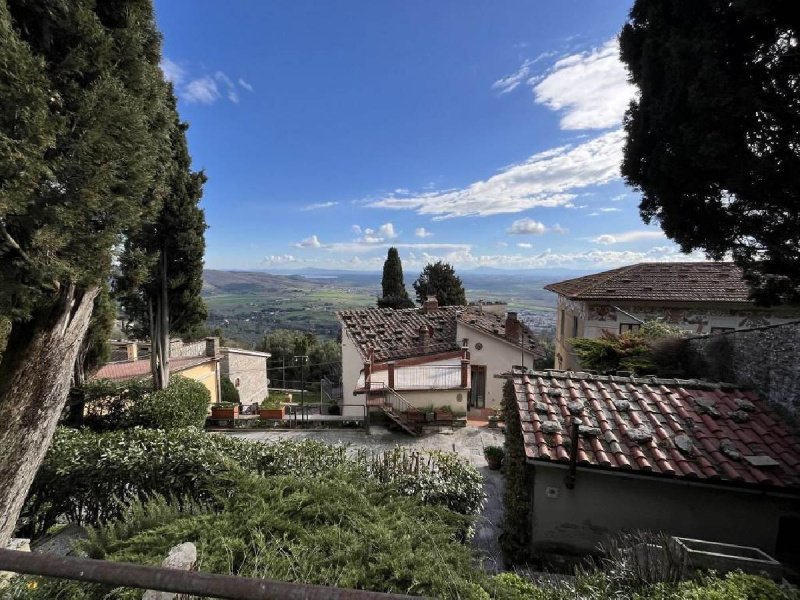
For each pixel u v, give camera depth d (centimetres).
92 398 998
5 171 312
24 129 329
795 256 419
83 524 489
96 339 1041
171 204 1047
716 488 483
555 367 1784
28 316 399
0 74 320
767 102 376
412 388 1266
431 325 1705
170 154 588
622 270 1409
